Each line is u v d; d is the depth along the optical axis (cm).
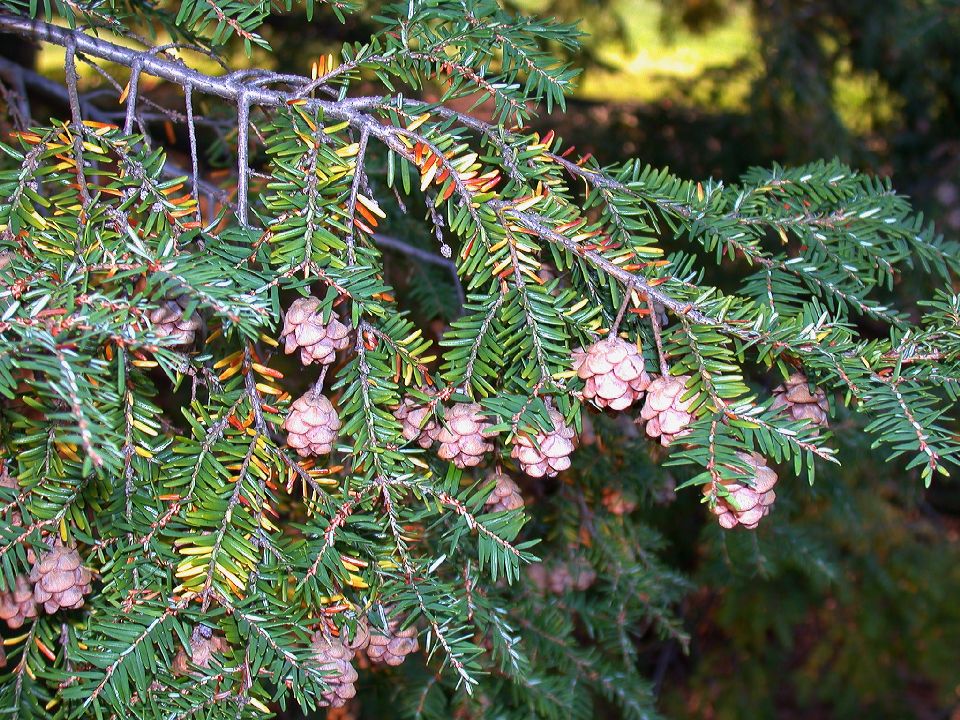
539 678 55
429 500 42
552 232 39
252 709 39
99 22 45
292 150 39
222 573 38
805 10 112
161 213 38
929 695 144
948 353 38
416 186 62
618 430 56
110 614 38
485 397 39
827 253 45
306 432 38
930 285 88
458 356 39
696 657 132
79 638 39
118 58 41
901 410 37
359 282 38
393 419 39
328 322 38
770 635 135
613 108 113
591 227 39
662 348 38
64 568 38
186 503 38
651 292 38
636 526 62
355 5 44
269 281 38
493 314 39
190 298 36
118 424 38
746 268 89
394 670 57
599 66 110
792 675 126
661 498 59
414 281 65
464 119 41
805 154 105
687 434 37
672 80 117
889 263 45
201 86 40
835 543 110
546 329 39
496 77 43
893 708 125
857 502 96
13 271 36
